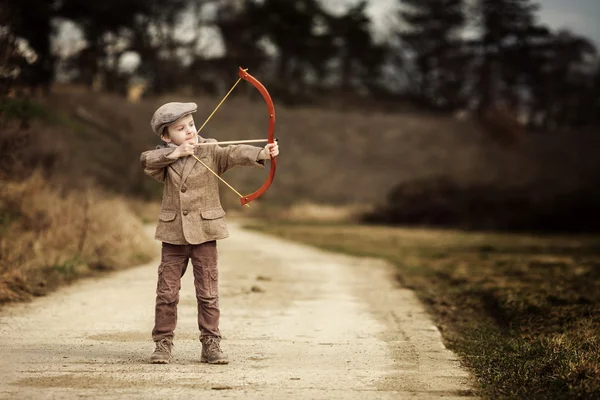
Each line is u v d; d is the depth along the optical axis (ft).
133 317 29.40
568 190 134.10
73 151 84.74
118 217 54.70
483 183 138.92
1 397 17.85
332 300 35.37
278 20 289.12
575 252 64.85
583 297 32.09
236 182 195.93
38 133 68.13
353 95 310.45
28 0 107.55
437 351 23.95
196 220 21.71
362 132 239.71
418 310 32.60
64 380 19.53
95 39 230.89
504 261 53.78
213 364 21.72
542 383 19.53
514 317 29.35
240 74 21.81
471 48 333.42
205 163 21.94
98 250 46.65
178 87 265.13
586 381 18.79
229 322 28.94
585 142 250.16
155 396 18.12
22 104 44.01
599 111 337.72
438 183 137.59
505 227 123.85
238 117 232.53
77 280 40.14
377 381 19.99
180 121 21.95
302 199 198.49
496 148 242.17
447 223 129.49
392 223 133.18
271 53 304.09
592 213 119.65
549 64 334.24
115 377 19.93
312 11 301.63
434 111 331.36
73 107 154.92
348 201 202.39
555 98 339.57
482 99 333.62
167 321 21.95
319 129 236.84
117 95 223.30
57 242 45.24
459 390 19.12
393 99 329.11
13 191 47.67
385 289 39.88
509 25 326.03
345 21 309.83
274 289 38.96
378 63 323.98
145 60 254.88
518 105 342.03
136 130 182.70
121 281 40.34
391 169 224.74
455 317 31.32
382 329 27.81
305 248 69.82
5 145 41.29
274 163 21.97
